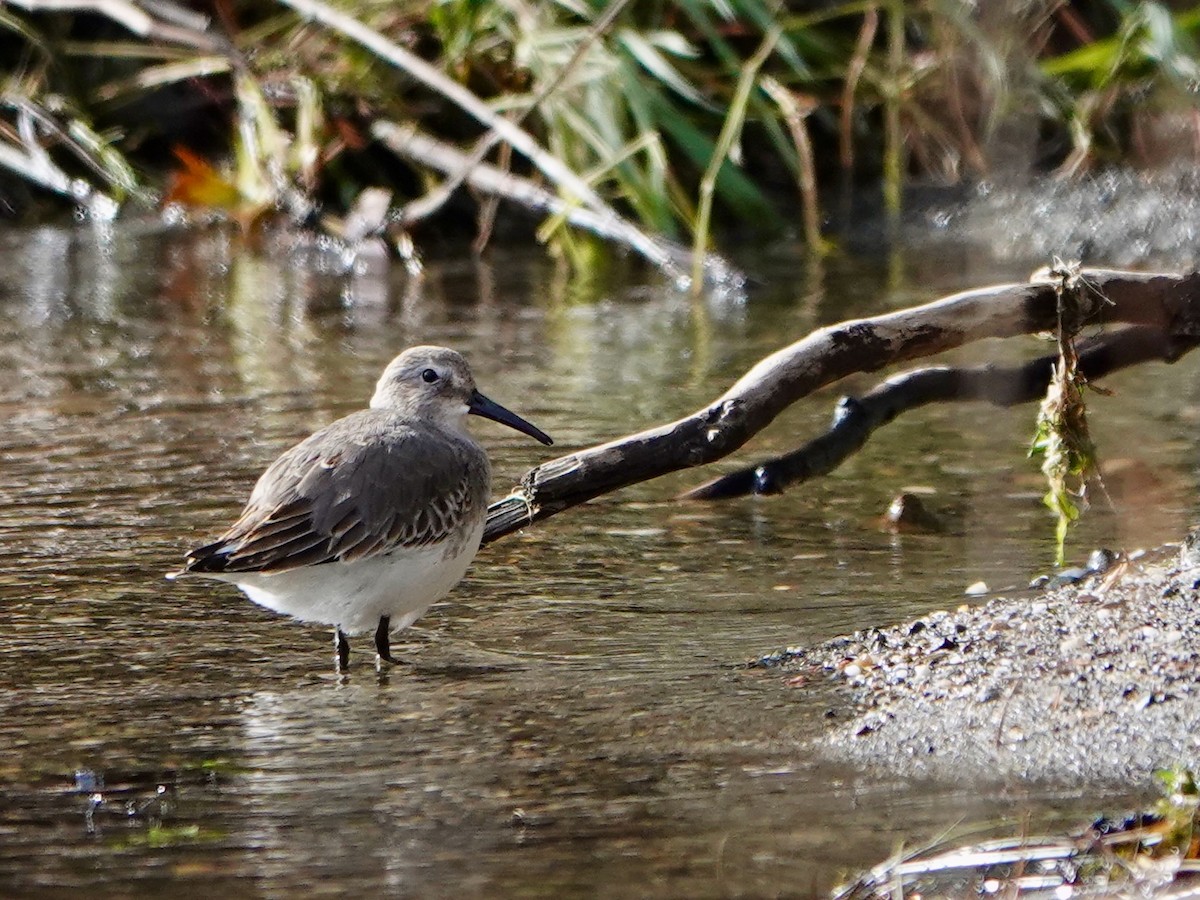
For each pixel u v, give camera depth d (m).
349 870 7.33
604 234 21.14
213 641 10.32
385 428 10.77
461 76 21.80
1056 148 22.11
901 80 21.92
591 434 14.41
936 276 20.06
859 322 11.42
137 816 7.89
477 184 21.48
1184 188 20.84
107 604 10.83
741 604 10.71
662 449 11.28
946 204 21.94
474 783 8.21
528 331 18.22
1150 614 9.62
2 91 22.81
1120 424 14.23
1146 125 21.53
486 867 7.33
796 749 8.51
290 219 22.16
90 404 15.41
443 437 10.90
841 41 22.58
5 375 16.44
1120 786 7.91
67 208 23.03
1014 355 15.54
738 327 18.17
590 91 20.62
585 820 7.79
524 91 21.75
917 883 7.09
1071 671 9.08
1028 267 20.12
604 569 11.47
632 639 10.18
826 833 7.59
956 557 11.40
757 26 21.78
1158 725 8.45
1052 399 10.70
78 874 7.31
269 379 16.31
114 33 23.03
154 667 9.87
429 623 10.61
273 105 22.50
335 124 22.03
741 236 22.05
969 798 7.86
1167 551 10.96
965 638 9.69
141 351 17.39
